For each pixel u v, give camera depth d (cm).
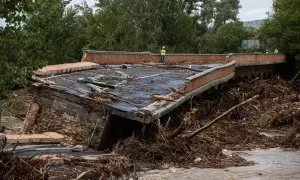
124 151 1605
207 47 7081
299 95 3478
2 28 927
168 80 2430
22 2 923
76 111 1811
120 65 2842
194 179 1405
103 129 1719
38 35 958
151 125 1778
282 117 2586
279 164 1717
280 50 5372
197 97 2569
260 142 2167
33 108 1889
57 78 2077
